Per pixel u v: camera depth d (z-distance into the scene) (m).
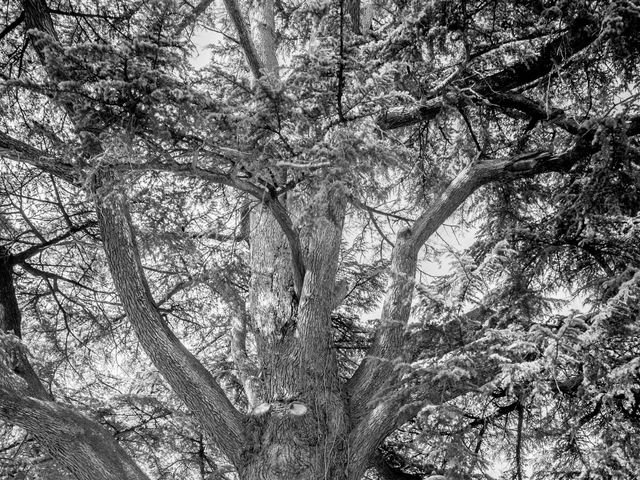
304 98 5.47
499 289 7.96
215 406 7.25
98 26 8.55
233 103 5.49
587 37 7.58
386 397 6.74
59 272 10.87
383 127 8.53
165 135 5.33
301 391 7.20
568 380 7.84
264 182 6.23
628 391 6.42
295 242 7.23
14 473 8.72
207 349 11.98
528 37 7.31
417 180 10.63
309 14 6.67
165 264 10.02
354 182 5.21
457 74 7.67
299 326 7.61
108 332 11.09
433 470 8.73
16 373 7.44
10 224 10.07
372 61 5.54
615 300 6.28
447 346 6.73
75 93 5.03
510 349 6.22
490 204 10.44
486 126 9.68
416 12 7.09
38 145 8.40
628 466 6.78
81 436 6.73
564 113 8.74
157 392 11.52
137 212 8.09
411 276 8.09
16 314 8.79
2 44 9.03
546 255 8.07
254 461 6.81
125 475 6.69
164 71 5.30
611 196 7.62
